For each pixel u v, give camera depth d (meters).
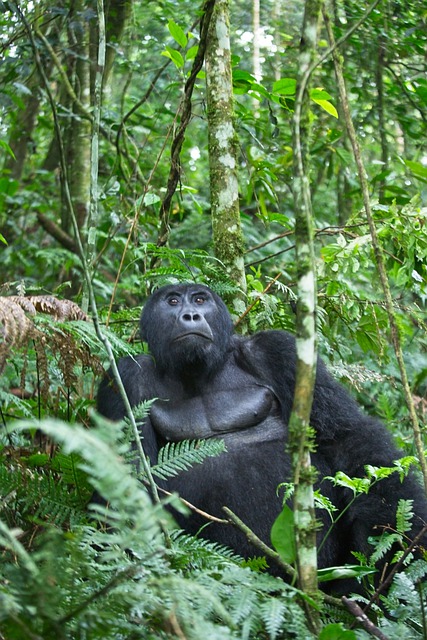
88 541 2.81
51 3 7.69
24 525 4.16
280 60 8.83
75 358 4.02
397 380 6.90
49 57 7.46
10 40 7.12
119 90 9.97
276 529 2.92
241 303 5.48
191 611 2.38
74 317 4.09
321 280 5.53
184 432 4.69
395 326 3.63
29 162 11.11
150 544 2.78
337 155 7.98
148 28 8.65
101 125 7.91
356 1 7.86
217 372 4.84
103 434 2.07
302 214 2.87
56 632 2.27
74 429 1.98
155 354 4.79
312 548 2.85
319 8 2.94
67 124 8.77
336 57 3.64
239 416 4.73
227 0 5.76
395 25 7.90
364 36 7.84
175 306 4.80
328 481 4.48
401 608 3.35
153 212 7.52
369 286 7.55
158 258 6.04
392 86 8.27
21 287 4.55
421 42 7.76
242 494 4.43
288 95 6.03
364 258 5.45
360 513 4.28
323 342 5.59
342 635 2.72
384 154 8.00
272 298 5.39
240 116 6.43
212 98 5.70
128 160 7.97
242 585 2.83
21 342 3.59
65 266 8.15
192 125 10.11
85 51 8.35
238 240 5.60
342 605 3.33
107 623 2.35
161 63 8.82
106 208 7.76
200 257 5.33
